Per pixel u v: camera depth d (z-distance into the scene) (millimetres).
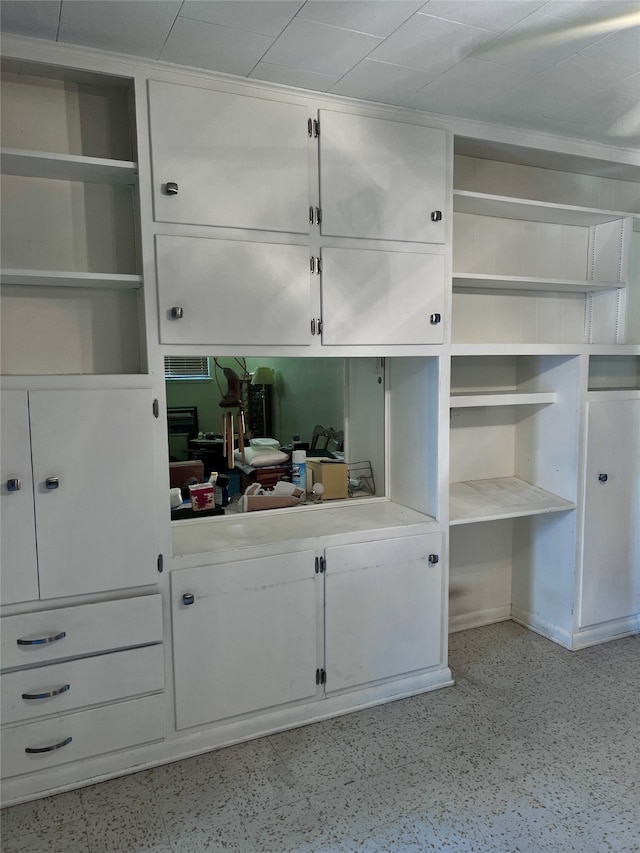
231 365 2938
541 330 3119
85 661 1949
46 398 1853
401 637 2506
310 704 2352
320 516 2637
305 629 2303
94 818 1848
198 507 2590
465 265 2861
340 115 2219
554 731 2279
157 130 1948
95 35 1786
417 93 2203
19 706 1879
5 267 2018
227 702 2186
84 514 1928
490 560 3256
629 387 3410
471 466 3182
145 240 1965
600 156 2836
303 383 3020
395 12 1673
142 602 2012
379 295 2338
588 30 1783
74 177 2062
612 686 2609
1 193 2008
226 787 1983
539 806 1879
